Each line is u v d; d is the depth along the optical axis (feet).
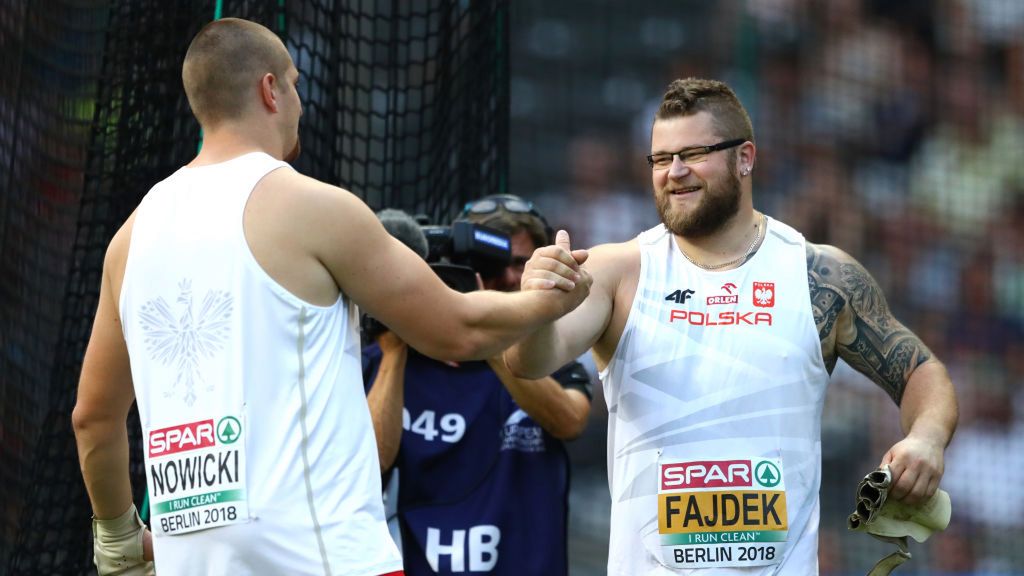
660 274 38.06
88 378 34.17
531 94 134.10
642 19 137.28
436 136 53.83
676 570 36.32
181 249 31.55
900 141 140.15
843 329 38.09
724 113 37.68
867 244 135.54
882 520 35.88
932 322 132.98
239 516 30.07
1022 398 128.16
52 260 50.31
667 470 36.68
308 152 49.73
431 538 41.96
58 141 50.34
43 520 43.65
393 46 53.72
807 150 137.49
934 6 144.15
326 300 31.65
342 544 30.32
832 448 114.11
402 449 42.55
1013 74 144.56
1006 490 122.31
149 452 31.40
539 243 45.78
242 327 30.78
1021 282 136.15
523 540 42.42
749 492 36.35
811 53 139.95
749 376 36.81
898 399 38.47
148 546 36.70
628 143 134.41
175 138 45.44
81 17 50.52
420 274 32.32
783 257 38.22
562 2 135.64
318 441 30.68
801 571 36.55
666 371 37.09
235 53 32.73
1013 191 139.64
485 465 42.91
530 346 35.76
